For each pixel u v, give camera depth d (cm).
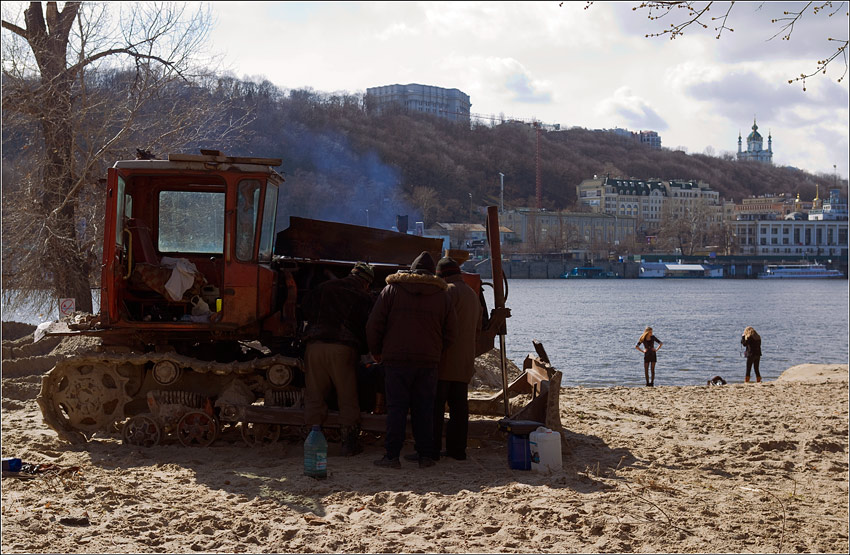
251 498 658
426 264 773
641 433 1037
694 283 19175
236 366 844
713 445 955
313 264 916
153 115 2297
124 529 574
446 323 774
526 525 595
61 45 2206
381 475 736
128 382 859
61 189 2138
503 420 821
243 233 848
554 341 5150
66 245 2133
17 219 2170
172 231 908
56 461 779
